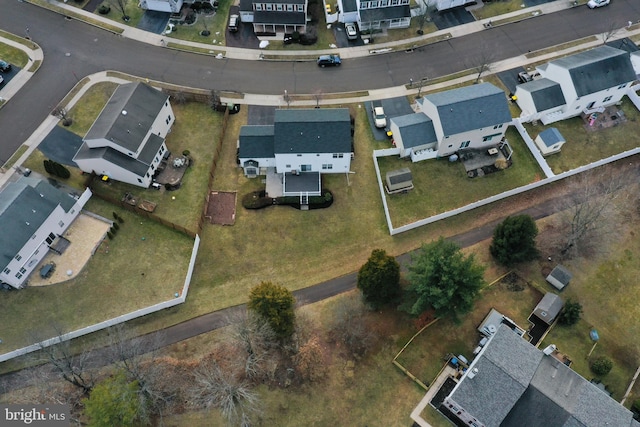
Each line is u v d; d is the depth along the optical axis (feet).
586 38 274.36
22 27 273.95
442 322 193.16
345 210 219.20
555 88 240.32
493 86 231.50
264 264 206.28
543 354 172.24
